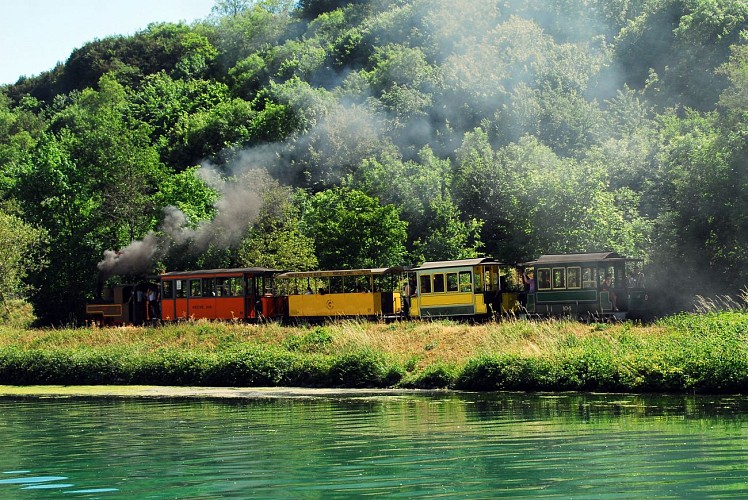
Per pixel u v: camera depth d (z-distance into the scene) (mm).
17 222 73312
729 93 61281
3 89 183375
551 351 40188
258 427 29328
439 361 43406
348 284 58156
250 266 68000
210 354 49594
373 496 18078
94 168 86000
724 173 54062
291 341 50406
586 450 22531
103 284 76812
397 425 28484
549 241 58719
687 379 34438
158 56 173750
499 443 24094
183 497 18656
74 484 20375
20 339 60250
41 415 35594
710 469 19781
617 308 49625
